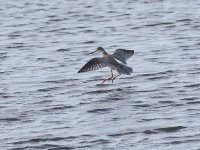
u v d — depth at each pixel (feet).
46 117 74.84
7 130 71.36
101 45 111.65
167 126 70.69
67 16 137.80
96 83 87.40
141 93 82.38
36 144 67.56
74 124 72.43
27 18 136.56
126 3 150.61
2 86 87.40
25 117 75.00
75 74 92.22
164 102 78.54
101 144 66.90
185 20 129.90
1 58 103.91
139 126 71.00
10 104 79.66
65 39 117.19
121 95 81.92
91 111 76.38
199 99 79.10
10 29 126.62
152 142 66.90
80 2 152.97
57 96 82.43
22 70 95.71
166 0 152.76
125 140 67.62
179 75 89.66
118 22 130.82
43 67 97.25
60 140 68.28
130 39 115.24
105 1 153.58
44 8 146.61
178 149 65.05
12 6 149.48
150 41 112.88
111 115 74.79
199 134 68.28
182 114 74.18
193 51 103.50
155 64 96.12
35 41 116.16
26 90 85.30
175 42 110.83
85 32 122.62
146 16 135.44
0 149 66.54
